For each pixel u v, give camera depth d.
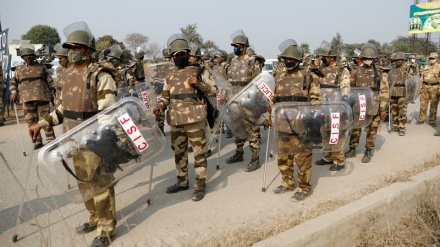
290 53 3.96
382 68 5.55
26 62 6.79
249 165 5.34
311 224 3.12
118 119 2.98
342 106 4.07
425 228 3.52
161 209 3.94
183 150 4.42
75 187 3.05
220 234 3.22
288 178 4.33
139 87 6.15
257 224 3.41
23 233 3.40
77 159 2.96
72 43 3.03
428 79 8.62
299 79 4.08
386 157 5.85
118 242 3.20
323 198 4.06
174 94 4.16
